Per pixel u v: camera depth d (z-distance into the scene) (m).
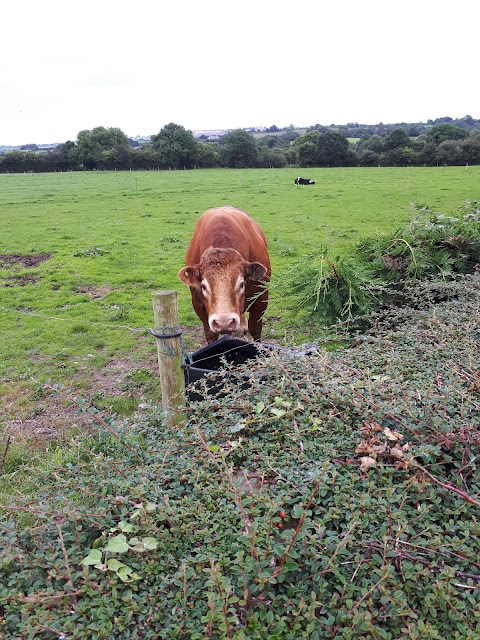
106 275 11.23
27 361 6.48
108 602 2.02
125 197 28.89
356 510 2.36
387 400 3.05
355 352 3.90
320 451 2.79
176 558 2.27
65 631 1.89
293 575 2.13
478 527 2.21
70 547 2.35
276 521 2.32
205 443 2.79
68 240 15.66
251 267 5.22
